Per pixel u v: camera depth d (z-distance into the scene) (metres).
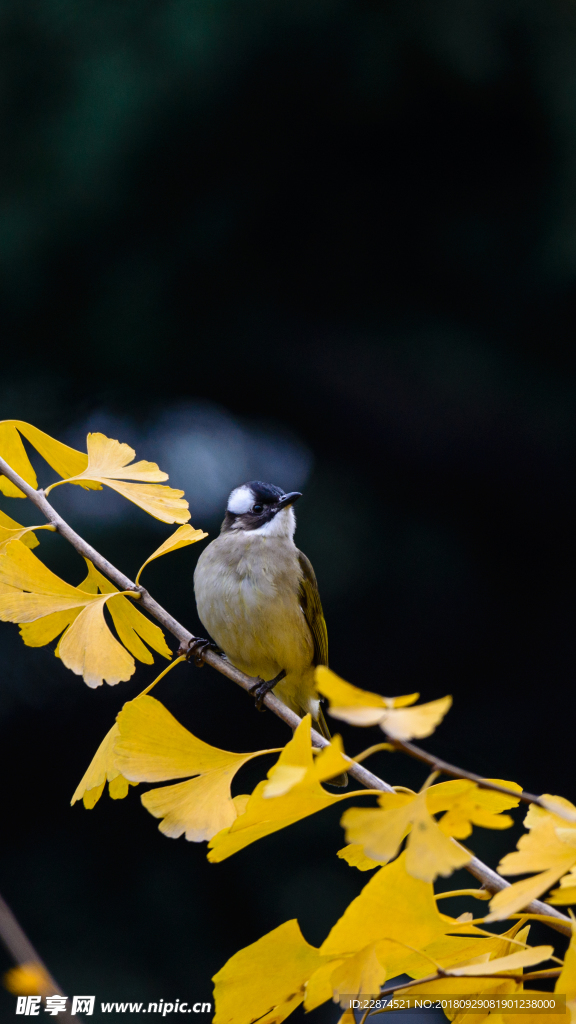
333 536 14.38
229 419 15.03
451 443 14.71
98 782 3.21
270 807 2.27
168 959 12.21
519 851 2.20
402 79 11.94
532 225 12.83
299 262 13.55
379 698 1.96
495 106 12.29
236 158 12.58
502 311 13.57
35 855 13.16
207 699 13.87
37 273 12.75
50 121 11.92
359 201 13.23
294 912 11.98
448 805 2.08
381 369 14.23
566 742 14.51
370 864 2.82
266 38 11.50
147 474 4.20
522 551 15.07
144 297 13.09
